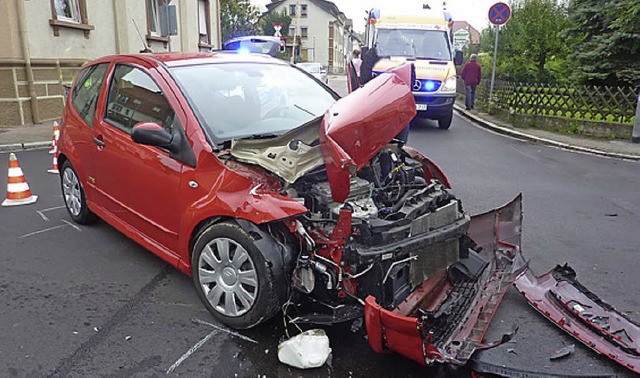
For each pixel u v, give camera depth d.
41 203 6.23
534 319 3.73
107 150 4.45
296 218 3.19
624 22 12.69
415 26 14.12
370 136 3.29
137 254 4.71
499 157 9.91
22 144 9.88
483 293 3.75
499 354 3.31
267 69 4.75
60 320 3.59
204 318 3.63
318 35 78.75
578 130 12.26
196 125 3.68
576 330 3.50
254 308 3.28
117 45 15.59
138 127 3.55
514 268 4.08
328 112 3.45
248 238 3.24
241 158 3.37
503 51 19.12
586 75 13.75
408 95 3.59
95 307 3.77
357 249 3.03
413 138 12.04
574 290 3.86
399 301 3.24
